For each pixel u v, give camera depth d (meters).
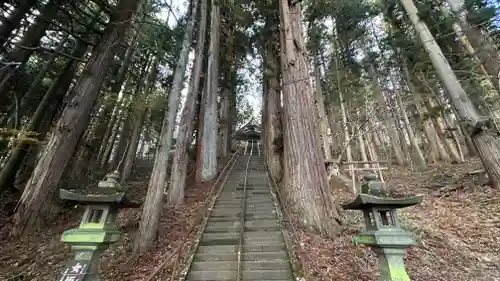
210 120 11.91
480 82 8.91
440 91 12.80
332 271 4.01
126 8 7.39
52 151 5.82
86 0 8.82
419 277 4.09
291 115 6.70
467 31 7.45
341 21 13.98
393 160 15.80
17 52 6.69
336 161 8.98
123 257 4.70
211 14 12.44
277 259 4.44
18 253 4.55
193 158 15.73
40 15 6.40
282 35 7.93
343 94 13.94
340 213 6.53
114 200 2.74
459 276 4.11
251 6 12.33
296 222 5.64
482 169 8.35
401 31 12.26
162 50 10.19
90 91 6.56
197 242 5.00
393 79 15.16
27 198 5.38
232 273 4.04
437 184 8.45
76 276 2.39
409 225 5.79
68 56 6.54
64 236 2.54
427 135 13.55
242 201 7.40
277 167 10.90
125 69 11.45
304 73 7.10
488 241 4.92
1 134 5.68
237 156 17.94
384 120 15.27
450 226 5.65
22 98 9.11
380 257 2.60
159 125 14.81
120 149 12.64
